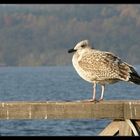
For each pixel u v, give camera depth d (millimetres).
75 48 14047
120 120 11398
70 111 11234
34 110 11305
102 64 13297
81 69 13711
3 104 11352
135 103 11180
